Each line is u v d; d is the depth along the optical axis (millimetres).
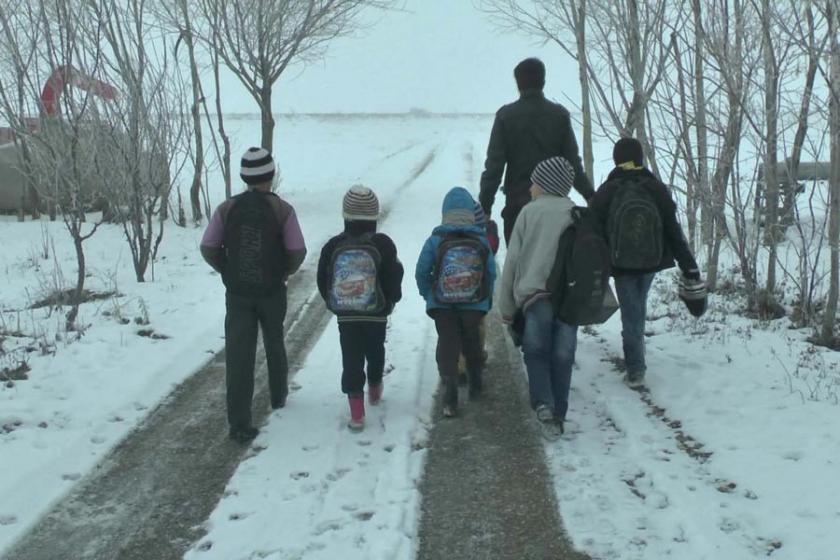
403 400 6594
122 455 5691
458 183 21375
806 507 4664
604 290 5680
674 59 8438
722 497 4875
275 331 6207
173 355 7645
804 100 8102
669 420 6055
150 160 10812
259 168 5973
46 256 12344
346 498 5027
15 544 4574
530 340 5824
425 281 6246
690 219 9828
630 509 4844
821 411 5957
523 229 5871
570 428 6016
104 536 4672
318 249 12492
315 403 6586
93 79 9750
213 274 11125
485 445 5816
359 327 5992
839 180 7488
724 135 8320
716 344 7590
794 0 7559
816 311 8594
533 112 6957
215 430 6102
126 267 11656
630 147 6438
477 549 4516
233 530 4703
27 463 5438
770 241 8992
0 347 7691
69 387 6801
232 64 15961
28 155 13719
